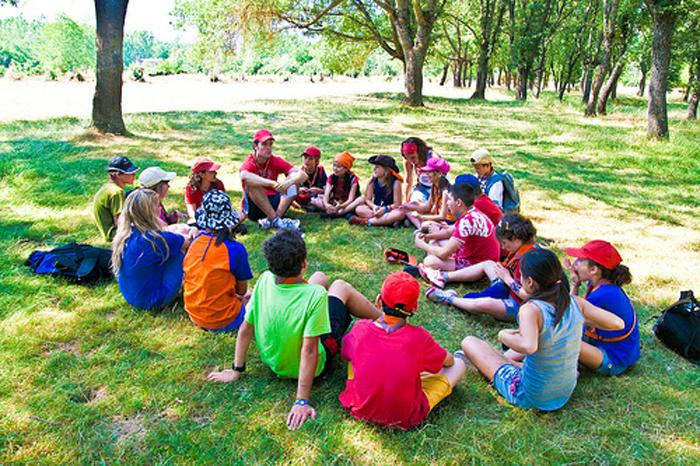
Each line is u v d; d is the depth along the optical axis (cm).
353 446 281
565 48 3462
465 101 2792
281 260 300
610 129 1631
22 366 341
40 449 273
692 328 375
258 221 639
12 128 1230
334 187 679
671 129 1681
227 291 381
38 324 390
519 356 357
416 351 286
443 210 575
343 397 307
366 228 641
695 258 574
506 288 426
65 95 2780
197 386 329
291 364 320
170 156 998
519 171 988
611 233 654
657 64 1306
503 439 289
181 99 2527
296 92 3328
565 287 293
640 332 414
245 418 301
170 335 384
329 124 1567
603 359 343
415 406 290
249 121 1561
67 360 349
